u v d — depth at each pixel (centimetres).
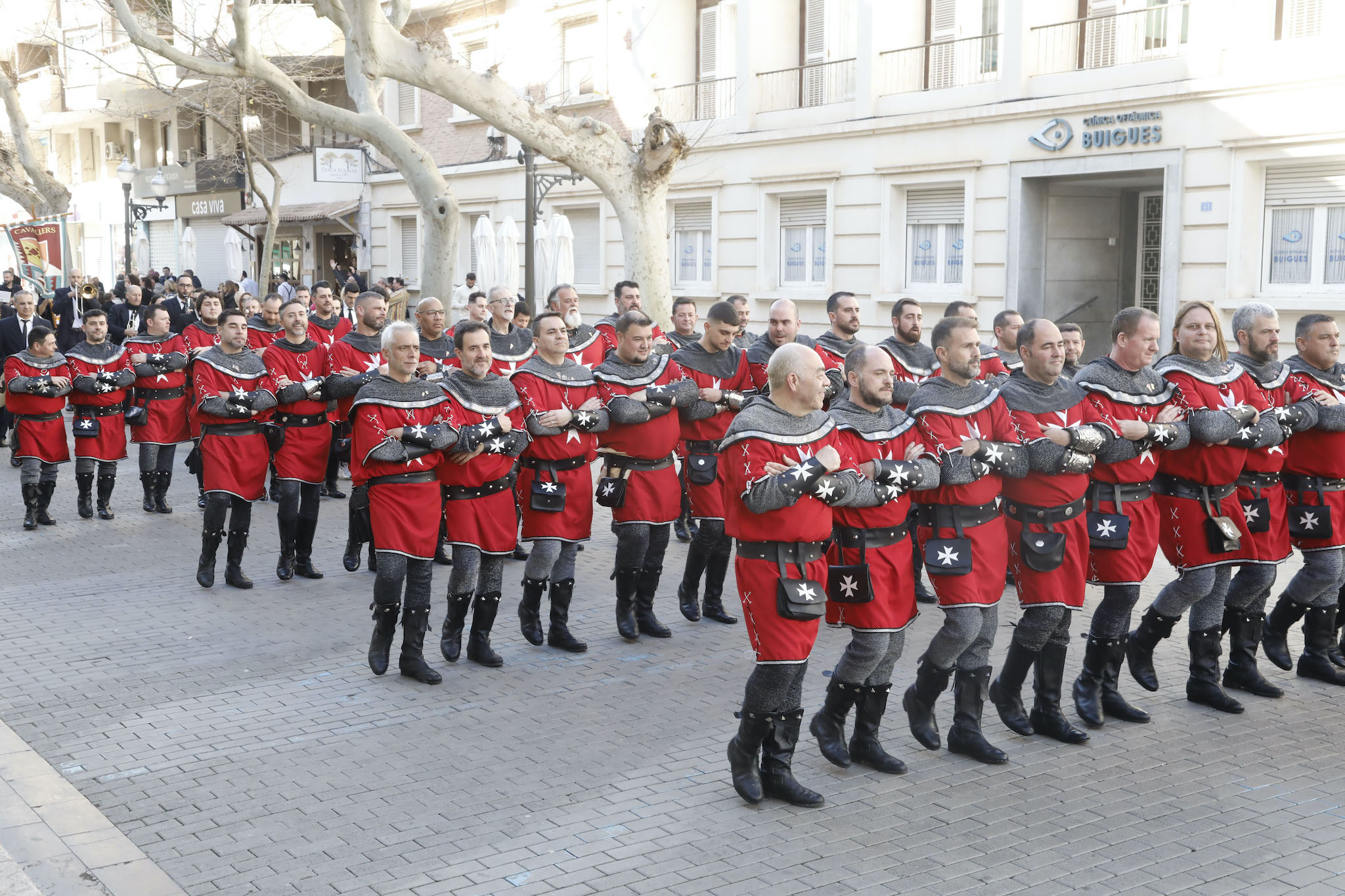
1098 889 460
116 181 4181
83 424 1197
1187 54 1548
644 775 573
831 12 2067
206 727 639
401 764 588
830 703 583
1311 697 688
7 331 1605
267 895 457
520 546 1056
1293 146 1456
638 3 2248
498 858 487
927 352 886
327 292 1178
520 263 2586
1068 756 597
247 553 1072
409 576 715
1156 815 526
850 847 496
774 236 2112
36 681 717
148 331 1260
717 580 848
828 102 2061
